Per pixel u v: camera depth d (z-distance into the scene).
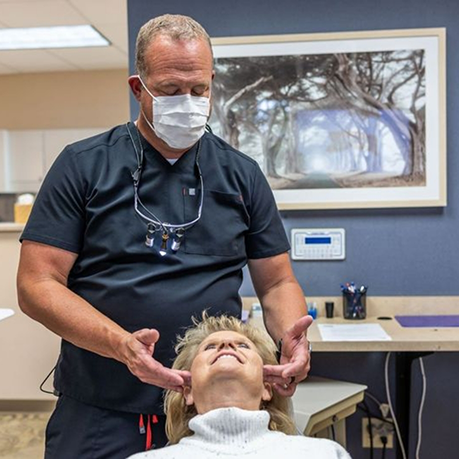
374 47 2.30
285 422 1.25
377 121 2.32
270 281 1.46
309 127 2.34
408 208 2.37
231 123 2.36
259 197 1.43
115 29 4.28
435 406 2.45
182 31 1.21
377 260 2.40
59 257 1.24
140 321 1.24
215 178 1.36
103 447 1.24
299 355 1.18
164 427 1.27
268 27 2.37
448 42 2.33
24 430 2.95
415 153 2.32
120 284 1.24
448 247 2.38
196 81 1.21
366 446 2.46
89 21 4.05
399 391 2.23
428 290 2.39
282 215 2.41
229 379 1.14
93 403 1.25
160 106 1.23
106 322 1.15
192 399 1.18
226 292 1.33
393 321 2.26
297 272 2.42
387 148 2.32
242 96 2.35
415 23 2.33
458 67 2.33
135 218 1.27
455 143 2.35
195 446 1.09
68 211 1.25
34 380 3.04
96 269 1.27
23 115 5.95
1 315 1.99
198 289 1.29
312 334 2.07
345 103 2.33
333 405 1.89
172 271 1.27
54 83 5.90
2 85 5.94
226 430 1.08
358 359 2.45
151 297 1.25
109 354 1.13
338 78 2.32
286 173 2.36
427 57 2.29
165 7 2.38
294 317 1.34
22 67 5.64
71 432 1.26
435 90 2.30
